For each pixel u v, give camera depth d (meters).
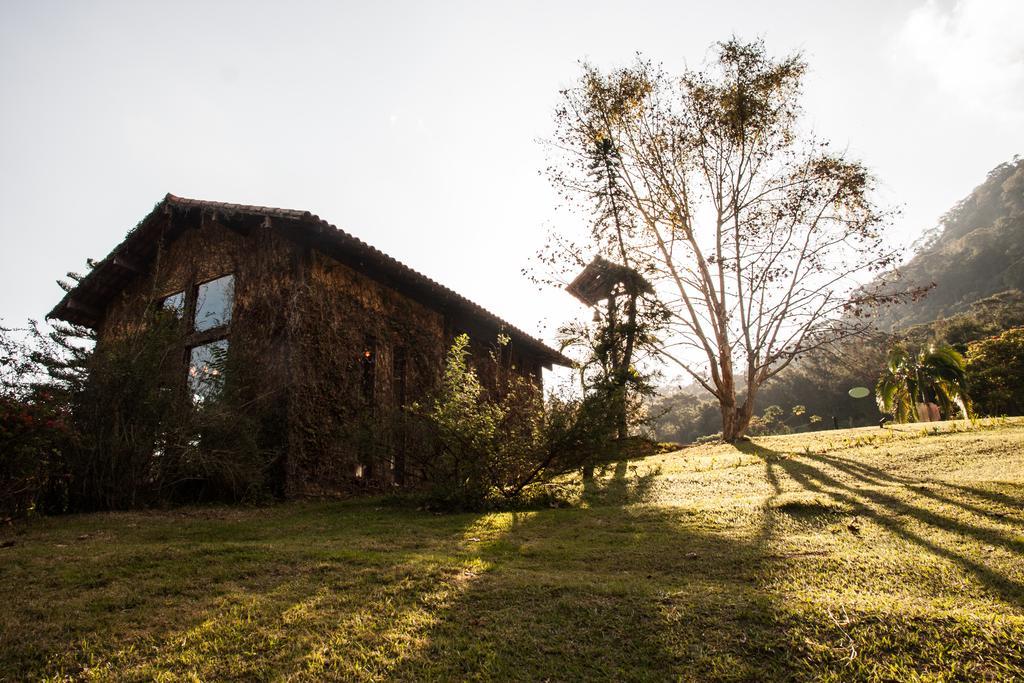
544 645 2.81
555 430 8.23
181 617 3.19
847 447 11.91
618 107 18.52
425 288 12.39
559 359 18.22
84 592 3.63
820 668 2.53
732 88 18.20
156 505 7.96
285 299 10.42
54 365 7.28
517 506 8.13
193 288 11.91
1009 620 2.77
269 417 9.70
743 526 5.65
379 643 2.86
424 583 3.71
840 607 3.05
